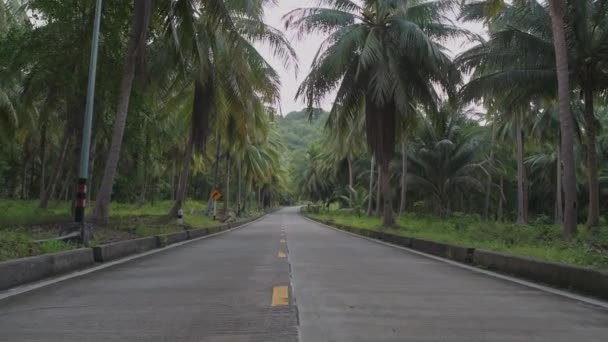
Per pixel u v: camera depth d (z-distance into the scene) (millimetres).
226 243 18594
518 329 5551
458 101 21906
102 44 18188
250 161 49281
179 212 23578
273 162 58906
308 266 11234
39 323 5668
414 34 21781
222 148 45281
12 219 16953
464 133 34812
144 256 13406
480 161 40281
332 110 24234
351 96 23969
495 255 11047
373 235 23078
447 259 13594
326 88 23219
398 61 23062
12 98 30562
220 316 6043
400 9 22125
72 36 18016
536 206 55062
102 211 16641
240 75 23594
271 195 108875
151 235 16609
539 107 33875
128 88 16922
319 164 69438
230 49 19953
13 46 18109
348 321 5863
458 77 22266
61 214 20438
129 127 22578
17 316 6012
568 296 7676
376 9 23094
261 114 30156
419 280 9273
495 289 8289
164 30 19359
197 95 23828
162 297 7266
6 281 7898
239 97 24031
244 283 8617
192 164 46469
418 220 31078
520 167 34594
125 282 8680
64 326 5535
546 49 18969
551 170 45312
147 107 22609
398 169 37969
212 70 23094
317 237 23094
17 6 24547
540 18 19328
